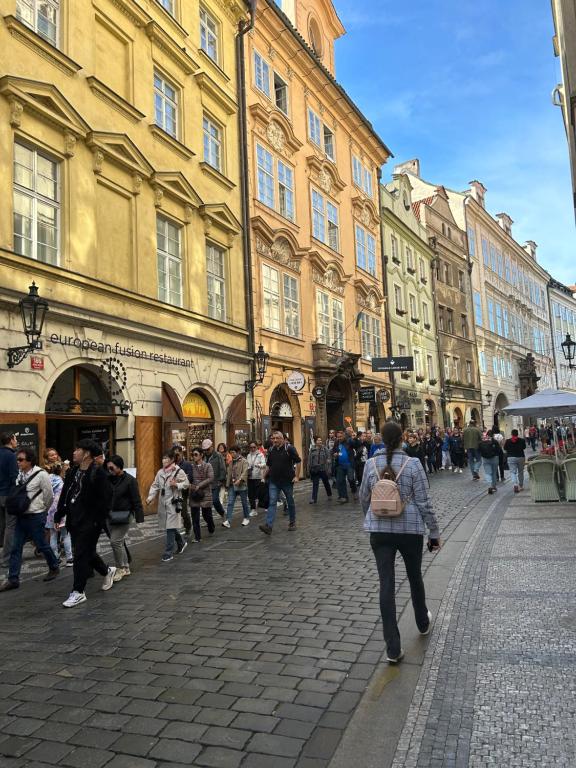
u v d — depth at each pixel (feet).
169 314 49.29
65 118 39.60
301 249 75.05
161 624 18.30
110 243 43.91
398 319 109.40
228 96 62.39
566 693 12.23
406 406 102.42
